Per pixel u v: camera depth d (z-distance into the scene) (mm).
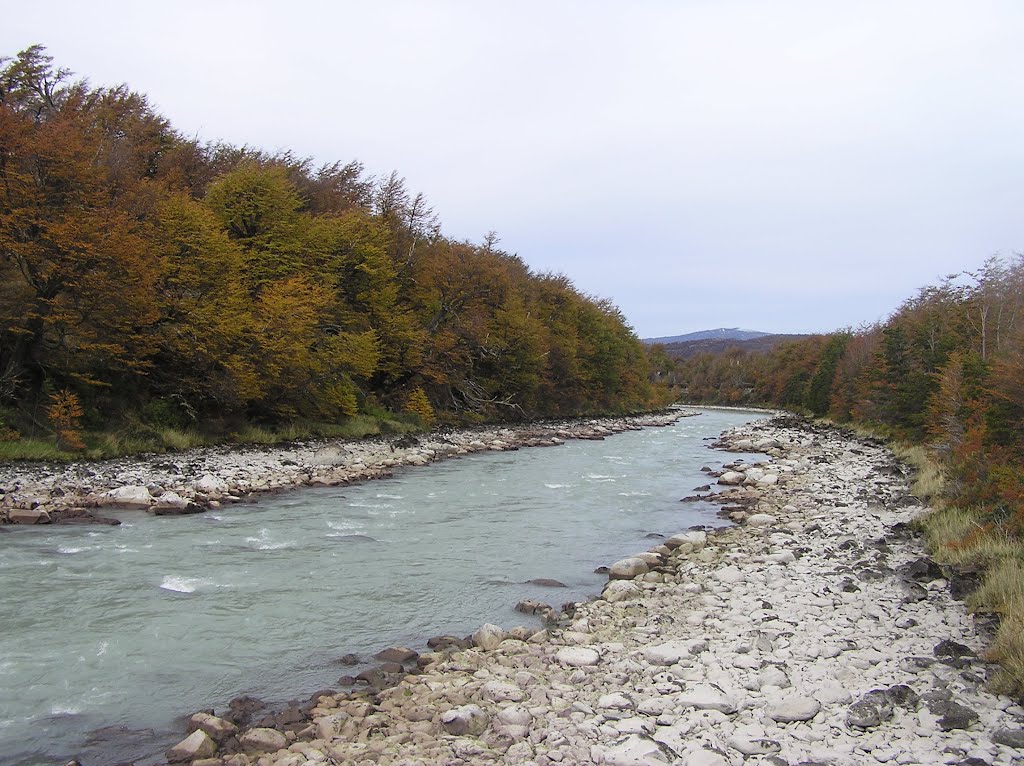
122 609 11055
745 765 6227
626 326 96062
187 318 29359
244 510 19219
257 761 6609
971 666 8398
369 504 20844
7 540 14844
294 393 35250
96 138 29312
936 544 14312
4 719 7559
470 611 11719
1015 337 26219
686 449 41562
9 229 22516
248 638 10172
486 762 6473
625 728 7055
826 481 25750
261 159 51781
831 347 87062
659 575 13586
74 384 26375
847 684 8086
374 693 8297
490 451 37906
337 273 43031
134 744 7145
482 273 54469
